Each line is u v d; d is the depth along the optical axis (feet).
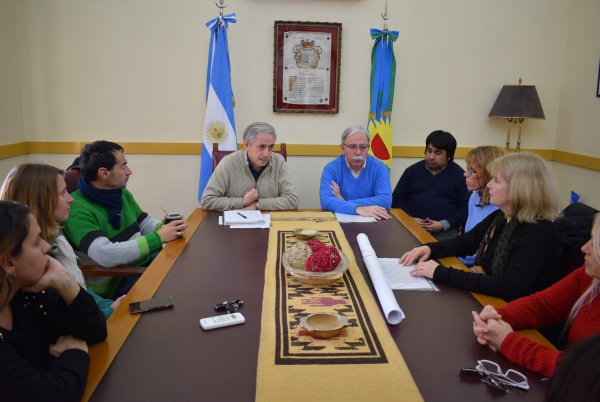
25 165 4.83
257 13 11.78
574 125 12.03
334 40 11.96
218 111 11.30
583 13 11.65
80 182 6.82
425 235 6.89
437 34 12.17
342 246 6.20
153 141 12.25
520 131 12.03
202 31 11.81
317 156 12.60
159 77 11.96
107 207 6.94
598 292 3.84
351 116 12.47
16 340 3.22
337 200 8.42
